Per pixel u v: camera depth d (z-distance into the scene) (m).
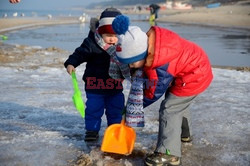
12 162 3.16
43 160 3.20
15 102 5.29
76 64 3.54
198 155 3.33
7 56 10.05
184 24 34.59
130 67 3.11
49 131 4.01
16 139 3.72
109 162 3.16
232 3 87.00
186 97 3.07
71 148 3.49
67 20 42.72
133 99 3.15
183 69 2.98
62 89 6.24
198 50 3.10
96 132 3.67
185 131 3.53
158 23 36.97
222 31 25.31
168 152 2.97
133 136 3.25
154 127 4.16
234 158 3.28
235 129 4.06
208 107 4.99
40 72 7.90
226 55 13.03
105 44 3.44
